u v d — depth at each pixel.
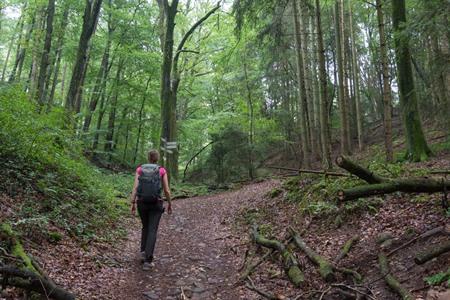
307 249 5.92
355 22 28.47
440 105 10.26
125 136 29.47
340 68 19.66
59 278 4.68
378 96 32.91
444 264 4.23
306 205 8.24
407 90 12.38
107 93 25.97
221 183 21.66
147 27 25.20
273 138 25.00
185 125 29.41
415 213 5.94
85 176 9.60
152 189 6.18
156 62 25.20
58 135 9.16
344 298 4.44
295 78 26.03
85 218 7.40
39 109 11.02
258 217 9.45
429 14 8.68
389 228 5.85
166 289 5.33
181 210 12.66
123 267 5.97
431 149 13.23
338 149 26.06
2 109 7.62
